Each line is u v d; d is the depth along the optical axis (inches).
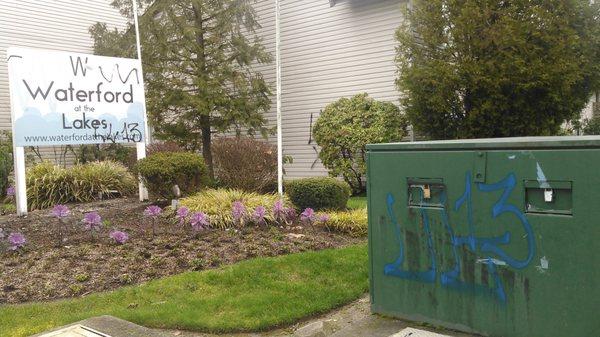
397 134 517.7
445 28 420.8
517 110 402.3
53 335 158.1
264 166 418.0
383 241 157.6
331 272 225.5
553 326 127.4
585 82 410.0
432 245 147.3
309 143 630.5
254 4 661.3
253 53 571.2
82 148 593.3
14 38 653.3
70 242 265.9
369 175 160.1
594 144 120.6
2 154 510.0
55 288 206.1
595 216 120.8
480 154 137.6
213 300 193.6
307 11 625.9
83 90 361.4
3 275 218.5
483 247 137.9
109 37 601.3
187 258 243.1
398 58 446.3
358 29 587.2
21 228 293.9
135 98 389.1
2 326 171.0
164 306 188.4
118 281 215.6
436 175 145.6
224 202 322.7
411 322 154.1
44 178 406.9
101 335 157.8
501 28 388.5
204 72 559.2
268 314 180.4
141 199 390.6
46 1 682.2
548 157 126.9
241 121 556.4
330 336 153.6
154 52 553.3
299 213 347.3
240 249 260.2
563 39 386.0
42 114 341.7
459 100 419.2
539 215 128.6
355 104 540.4
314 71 623.5
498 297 135.9
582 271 123.0
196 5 550.3
